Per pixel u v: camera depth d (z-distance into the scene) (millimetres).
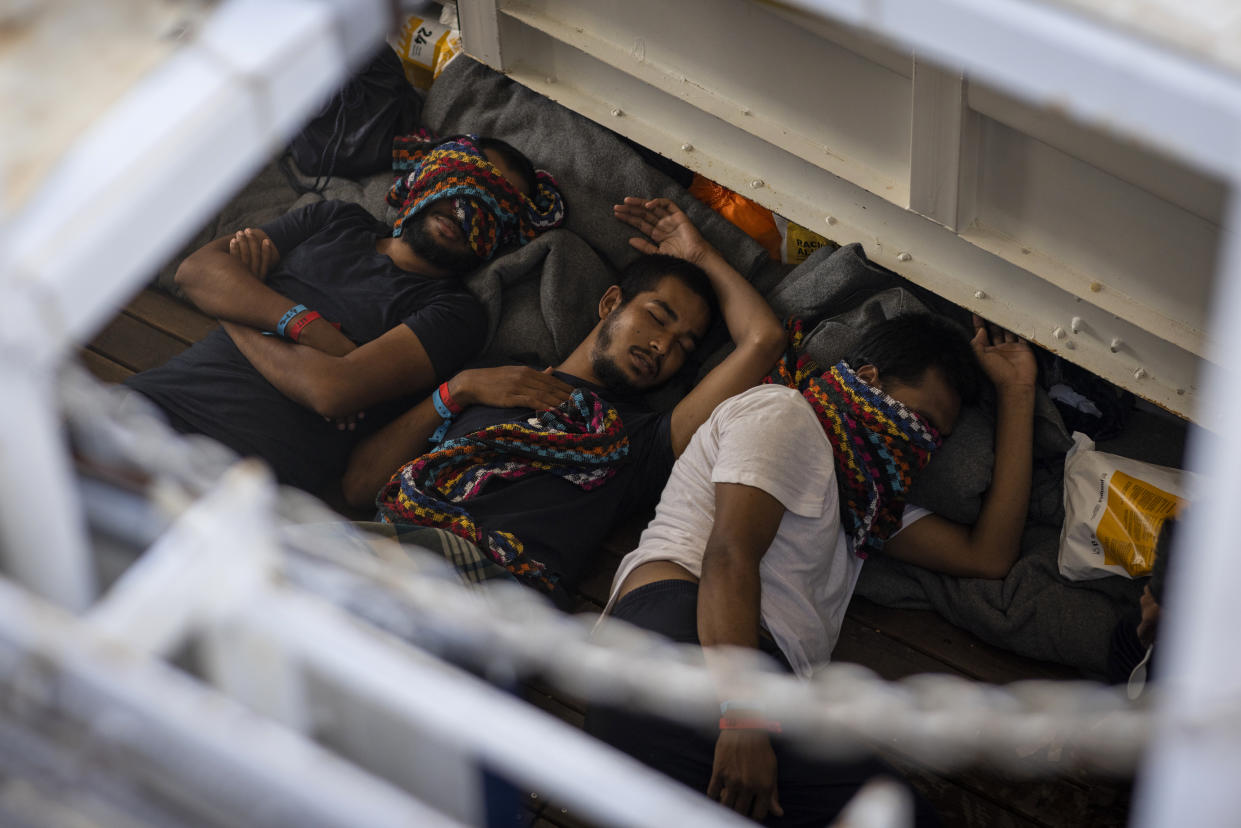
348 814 421
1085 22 442
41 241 423
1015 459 2568
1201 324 2328
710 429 2389
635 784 455
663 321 2699
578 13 2953
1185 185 2070
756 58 2672
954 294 2721
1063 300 2582
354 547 1557
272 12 467
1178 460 2678
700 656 2021
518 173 3027
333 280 2857
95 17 464
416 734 593
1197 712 438
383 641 628
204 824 438
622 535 2670
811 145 2721
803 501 2229
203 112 445
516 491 2512
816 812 1895
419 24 3469
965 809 2172
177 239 459
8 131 443
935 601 2529
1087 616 2416
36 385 442
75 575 500
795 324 2857
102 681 448
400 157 3189
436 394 2668
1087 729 962
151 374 2654
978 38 464
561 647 987
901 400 2486
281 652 515
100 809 447
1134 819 2105
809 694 1052
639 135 3062
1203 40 429
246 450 2600
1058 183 2355
